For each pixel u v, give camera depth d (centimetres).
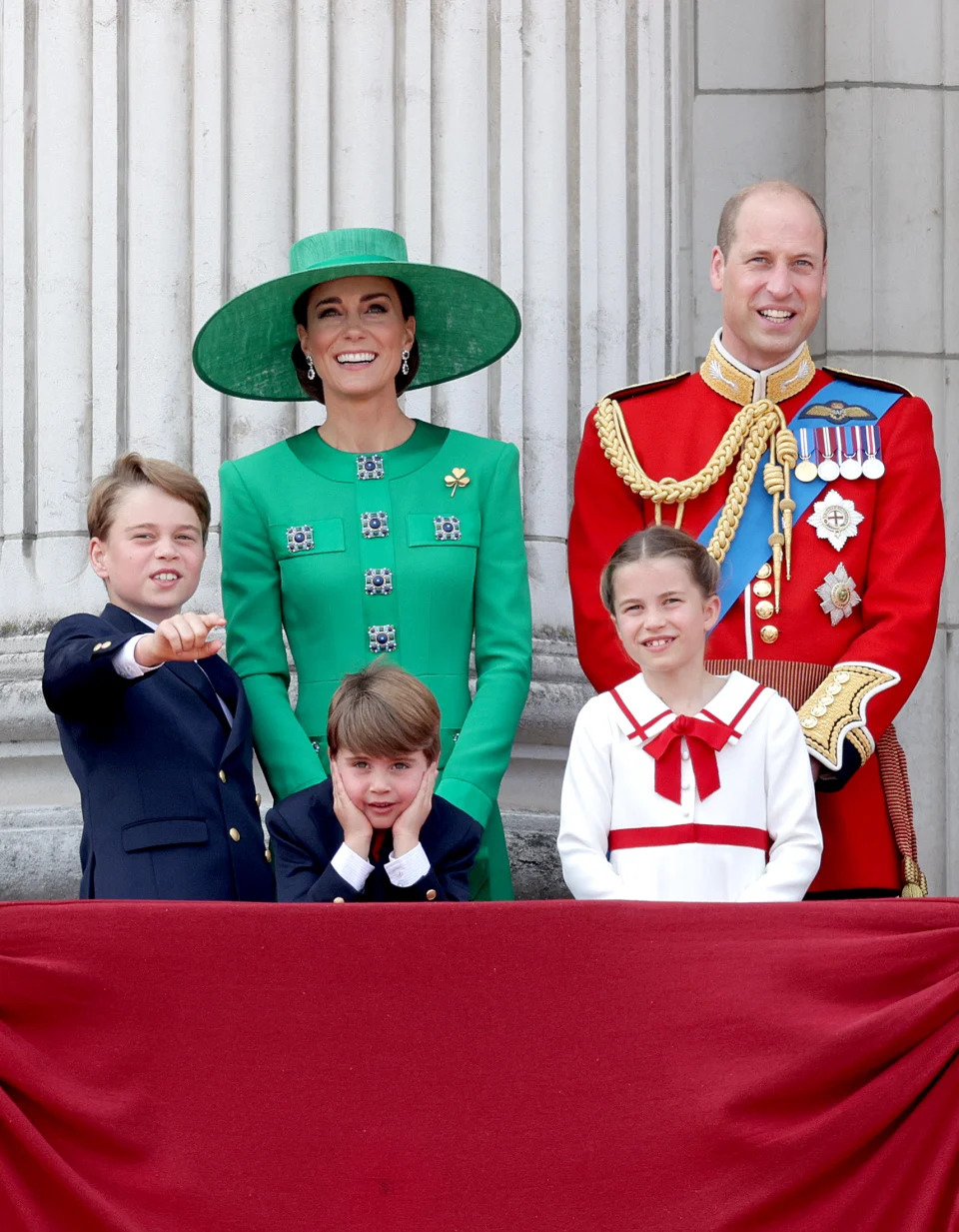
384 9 1917
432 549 1555
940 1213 1093
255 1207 1085
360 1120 1101
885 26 2388
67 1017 1110
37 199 1911
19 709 1820
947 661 2319
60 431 1875
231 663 1562
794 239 1570
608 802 1389
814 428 1584
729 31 2400
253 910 1127
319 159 1894
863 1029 1112
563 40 1986
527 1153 1099
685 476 1590
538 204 1956
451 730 1529
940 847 2297
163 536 1468
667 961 1136
